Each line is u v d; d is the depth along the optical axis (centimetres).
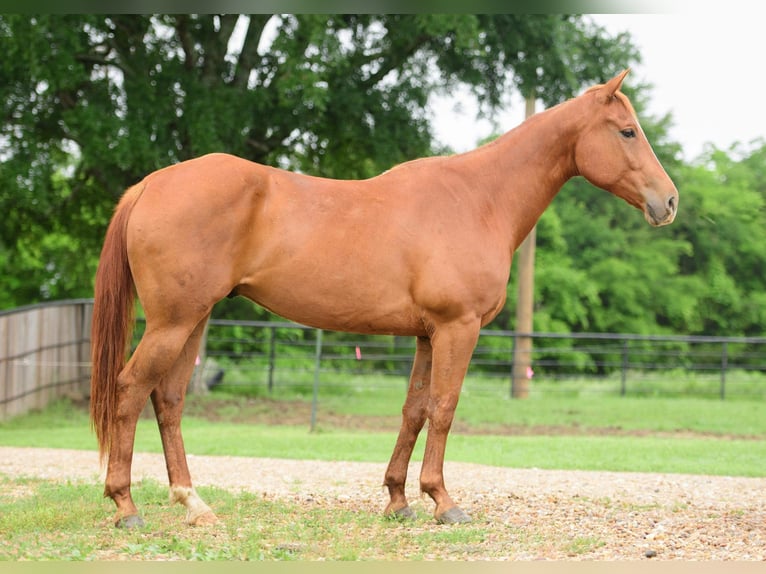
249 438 1087
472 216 557
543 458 938
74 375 1520
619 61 1722
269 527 548
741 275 3272
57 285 2472
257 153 1700
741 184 3288
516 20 1580
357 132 1611
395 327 546
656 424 1395
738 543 538
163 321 509
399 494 583
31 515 553
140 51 1515
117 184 1564
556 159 591
